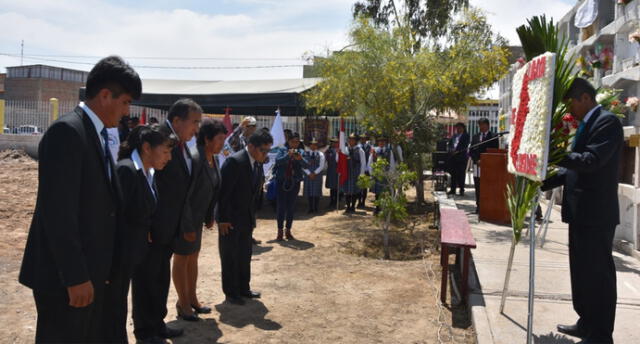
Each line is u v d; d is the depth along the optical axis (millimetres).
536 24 3674
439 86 10203
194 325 4477
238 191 5000
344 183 11609
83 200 2430
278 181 8359
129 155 3371
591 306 3561
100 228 2500
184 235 4113
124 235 2793
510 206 4254
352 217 10914
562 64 3561
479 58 10547
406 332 4426
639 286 5059
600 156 3311
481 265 5832
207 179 4402
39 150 2346
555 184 4008
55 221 2248
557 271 5590
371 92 10508
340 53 10883
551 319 4215
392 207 7598
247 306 5023
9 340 4023
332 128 18328
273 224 9953
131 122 11234
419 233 8867
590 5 8797
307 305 5094
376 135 13000
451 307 5008
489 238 7395
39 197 2330
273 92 12484
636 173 6285
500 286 5059
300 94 12180
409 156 11430
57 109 20297
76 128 2373
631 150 6887
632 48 7254
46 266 2379
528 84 3627
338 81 10734
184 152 4020
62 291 2375
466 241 4930
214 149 4438
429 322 4648
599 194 3484
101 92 2496
